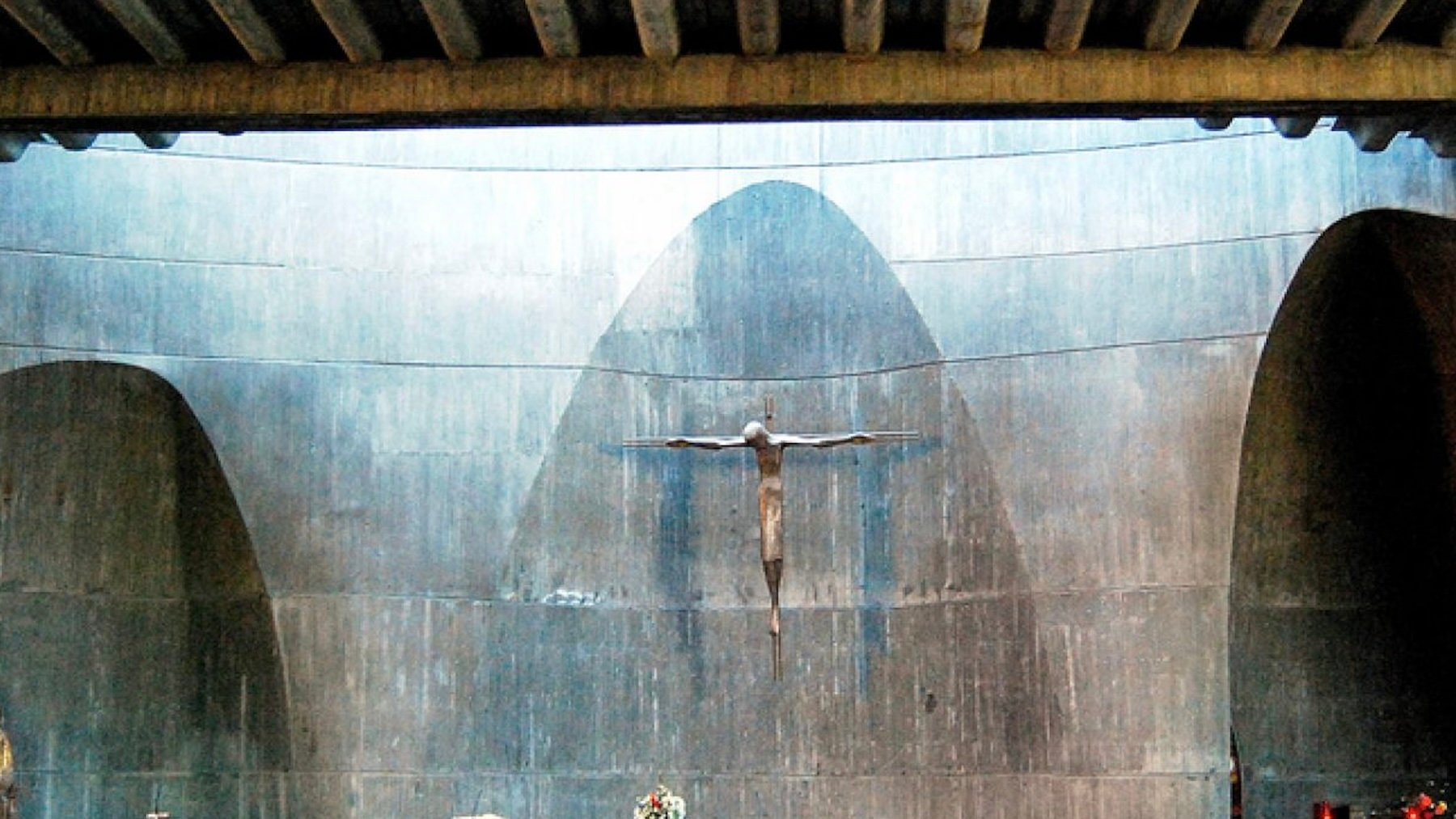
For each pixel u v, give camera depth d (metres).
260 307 15.27
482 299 15.66
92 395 15.00
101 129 10.91
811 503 15.86
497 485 15.45
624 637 15.65
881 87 10.37
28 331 14.63
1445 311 14.18
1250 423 14.41
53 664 15.07
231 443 15.03
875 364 15.74
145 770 15.20
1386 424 14.91
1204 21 10.32
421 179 15.73
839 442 15.45
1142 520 14.54
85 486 15.20
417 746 15.04
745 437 15.48
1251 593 14.95
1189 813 14.14
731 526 15.93
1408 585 15.05
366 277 15.52
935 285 15.44
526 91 10.47
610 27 10.38
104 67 10.70
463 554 15.33
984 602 15.07
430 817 14.96
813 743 15.55
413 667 15.13
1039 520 14.84
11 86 10.71
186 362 15.02
